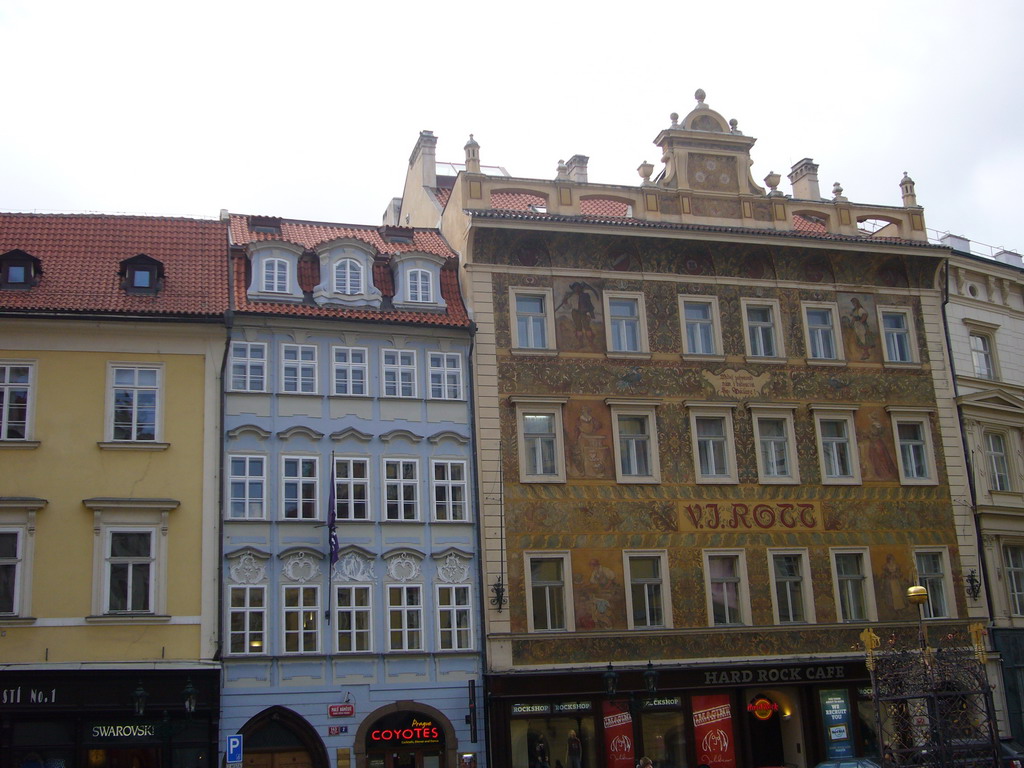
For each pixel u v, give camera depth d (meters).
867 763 32.19
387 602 34.62
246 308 35.56
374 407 36.09
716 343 40.12
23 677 30.95
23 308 33.38
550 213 39.81
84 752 31.30
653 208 40.97
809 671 37.41
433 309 37.81
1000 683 39.75
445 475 36.25
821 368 41.03
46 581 32.03
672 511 37.88
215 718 32.12
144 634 32.34
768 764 37.34
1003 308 46.25
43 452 32.94
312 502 34.78
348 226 41.09
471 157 40.00
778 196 42.59
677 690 36.16
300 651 33.53
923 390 42.22
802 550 38.84
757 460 39.28
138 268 35.41
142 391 34.16
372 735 33.75
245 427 34.62
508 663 35.00
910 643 39.03
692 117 42.69
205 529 33.47
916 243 42.84
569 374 38.22
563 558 36.44
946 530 40.81
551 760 34.97
